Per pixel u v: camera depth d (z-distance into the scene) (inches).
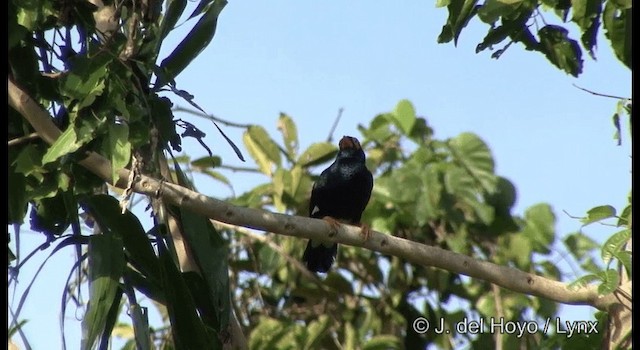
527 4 438.6
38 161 366.6
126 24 422.3
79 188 389.7
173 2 408.5
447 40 438.0
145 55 398.0
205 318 411.8
